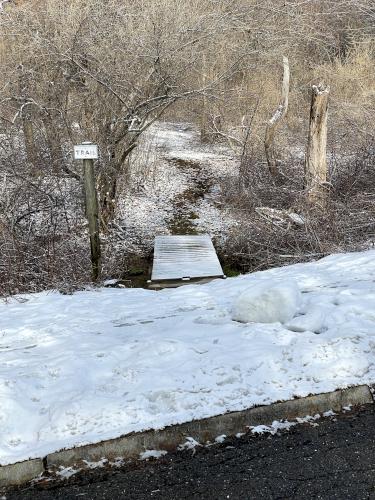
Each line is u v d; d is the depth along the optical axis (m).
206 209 13.74
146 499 2.61
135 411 3.17
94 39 10.80
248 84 16.09
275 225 9.98
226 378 3.48
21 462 2.82
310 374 3.52
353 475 2.71
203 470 2.81
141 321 5.12
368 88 16.45
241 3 13.19
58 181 11.11
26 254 8.62
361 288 5.39
